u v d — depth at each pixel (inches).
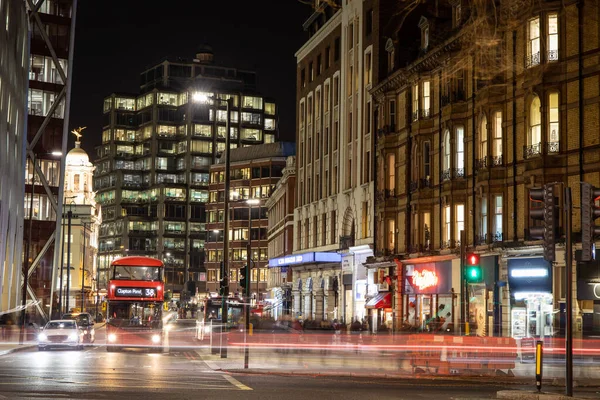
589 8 1481.3
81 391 757.3
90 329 1961.1
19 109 2962.6
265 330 1779.0
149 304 2063.2
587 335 1448.1
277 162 5546.3
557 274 1520.7
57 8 4229.8
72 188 6722.4
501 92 1707.7
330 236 2859.3
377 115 2381.9
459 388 914.1
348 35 2728.8
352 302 2623.0
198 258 7864.2
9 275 2792.8
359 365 1261.1
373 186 2413.9
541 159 1534.2
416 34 2279.8
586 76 1480.1
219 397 721.6
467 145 1849.2
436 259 1969.7
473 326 1612.9
